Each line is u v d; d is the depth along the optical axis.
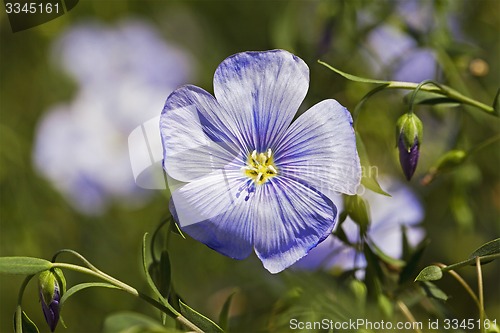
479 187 0.45
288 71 0.31
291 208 0.30
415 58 0.42
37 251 0.47
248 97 0.31
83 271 0.31
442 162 0.36
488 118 0.43
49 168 0.47
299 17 0.44
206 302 0.44
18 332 0.31
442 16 0.42
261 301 0.41
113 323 0.34
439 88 0.33
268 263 0.30
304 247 0.30
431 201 0.44
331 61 0.42
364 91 0.42
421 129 0.32
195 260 0.44
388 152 0.42
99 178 0.47
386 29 0.43
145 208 0.47
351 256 0.36
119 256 0.46
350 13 0.42
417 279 0.32
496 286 0.44
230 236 0.30
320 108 0.31
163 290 0.32
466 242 0.44
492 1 0.47
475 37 0.46
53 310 0.31
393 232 0.39
